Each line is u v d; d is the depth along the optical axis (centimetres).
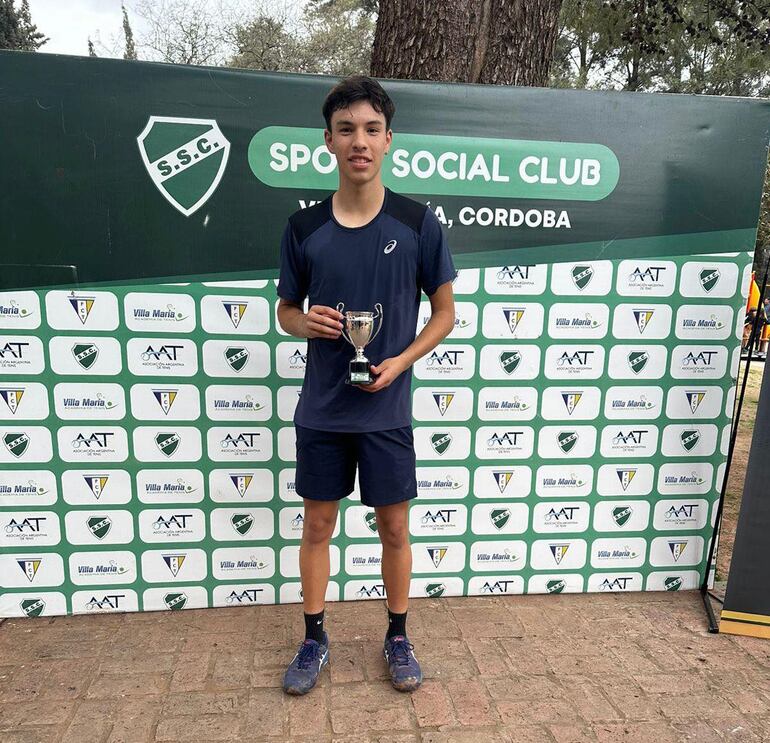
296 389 241
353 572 259
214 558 251
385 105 167
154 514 245
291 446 246
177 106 217
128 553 247
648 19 703
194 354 234
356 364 169
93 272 224
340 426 181
